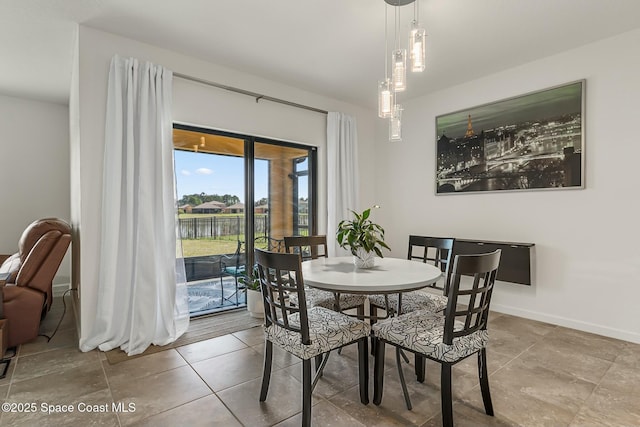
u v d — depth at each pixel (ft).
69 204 14.30
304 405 5.09
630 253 8.56
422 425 5.26
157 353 7.93
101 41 8.32
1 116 13.14
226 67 10.50
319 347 5.30
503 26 8.16
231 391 6.27
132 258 8.37
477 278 5.07
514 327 9.62
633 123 8.47
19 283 8.34
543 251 10.07
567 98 9.50
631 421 5.33
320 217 13.43
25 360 7.48
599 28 8.32
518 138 10.53
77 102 8.39
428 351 5.12
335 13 7.61
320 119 13.20
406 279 5.99
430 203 13.12
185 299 9.32
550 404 5.80
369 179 14.99
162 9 7.46
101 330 8.11
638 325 8.45
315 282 5.86
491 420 5.37
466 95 11.87
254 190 11.82
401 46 9.15
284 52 9.53
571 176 9.46
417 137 13.52
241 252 11.60
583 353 7.86
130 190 8.32
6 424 5.26
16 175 13.42
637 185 8.44
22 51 9.43
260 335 9.09
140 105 8.52
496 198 11.12
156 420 5.38
